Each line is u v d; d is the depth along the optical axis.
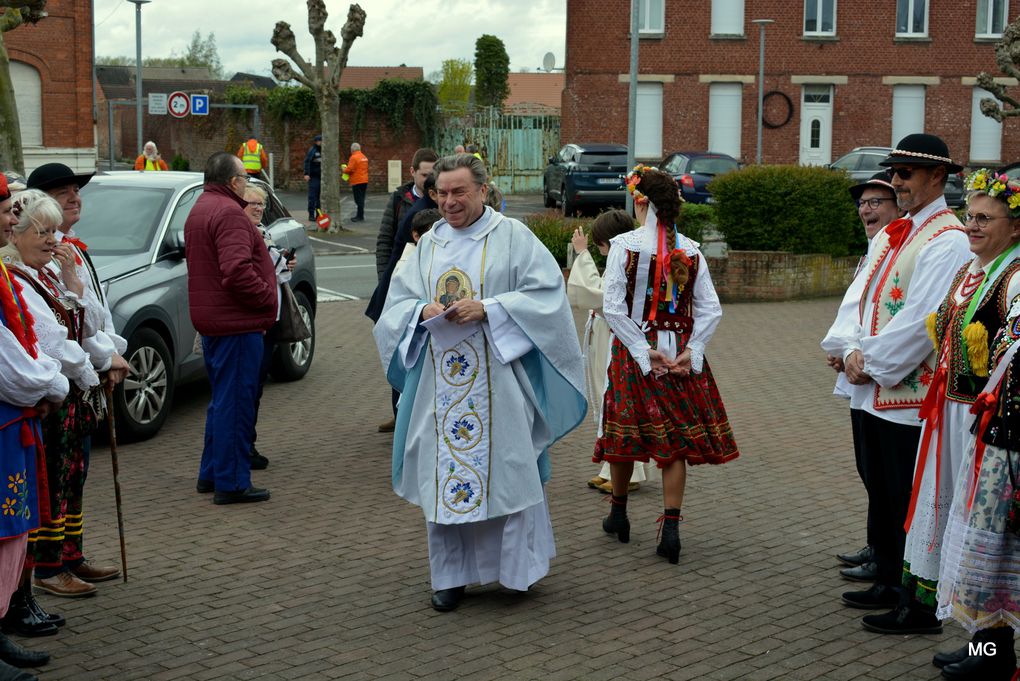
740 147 37.88
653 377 5.96
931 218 5.13
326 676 4.58
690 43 37.22
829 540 6.36
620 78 37.25
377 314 8.43
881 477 5.30
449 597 5.34
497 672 4.62
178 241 9.32
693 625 5.14
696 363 5.98
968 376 4.40
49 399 4.45
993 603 4.21
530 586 5.64
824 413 9.66
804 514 6.84
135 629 5.07
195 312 6.91
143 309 8.47
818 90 38.03
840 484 7.49
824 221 17.69
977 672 4.51
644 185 6.05
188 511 6.84
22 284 4.72
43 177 5.44
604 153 29.92
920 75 37.94
